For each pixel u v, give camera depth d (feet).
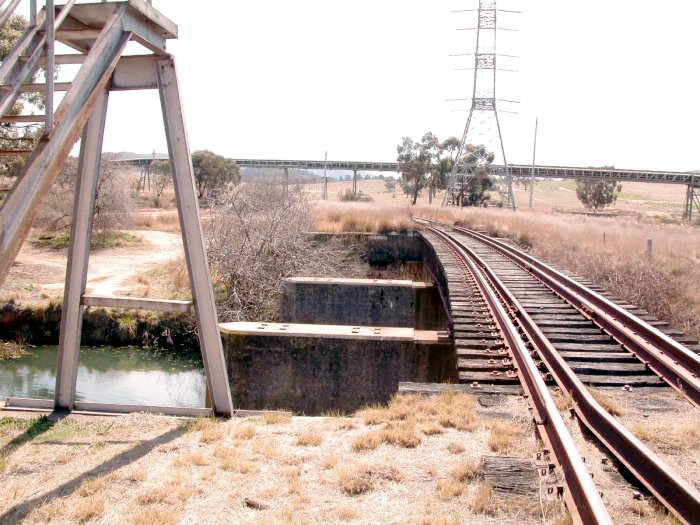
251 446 17.65
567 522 12.46
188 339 69.41
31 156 13.58
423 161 238.27
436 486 14.73
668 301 52.34
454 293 41.81
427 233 95.96
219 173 201.36
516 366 24.26
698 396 20.71
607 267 58.03
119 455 17.13
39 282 83.35
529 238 91.81
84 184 20.71
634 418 19.30
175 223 146.41
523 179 273.75
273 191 85.97
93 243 111.04
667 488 13.51
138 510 13.75
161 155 343.46
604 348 26.96
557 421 16.15
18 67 16.88
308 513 13.56
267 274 69.05
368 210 113.39
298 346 37.65
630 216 205.26
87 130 20.57
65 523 13.24
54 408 21.74
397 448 17.07
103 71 16.26
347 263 85.81
